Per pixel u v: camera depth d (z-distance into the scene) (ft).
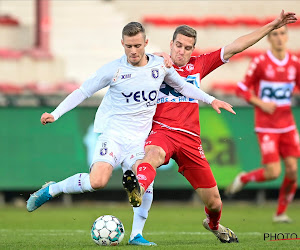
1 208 162.50
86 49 225.76
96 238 71.46
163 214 148.05
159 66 72.49
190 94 74.59
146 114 73.10
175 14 237.86
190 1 238.48
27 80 208.23
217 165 160.97
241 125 161.99
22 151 159.74
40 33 218.59
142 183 67.10
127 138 72.59
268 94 136.15
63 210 158.40
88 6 234.38
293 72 135.23
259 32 77.87
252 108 162.40
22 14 235.40
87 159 159.84
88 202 180.24
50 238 86.38
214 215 76.59
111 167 71.00
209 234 95.50
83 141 159.94
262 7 239.71
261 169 137.49
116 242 71.41
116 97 72.49
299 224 121.70
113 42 229.04
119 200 182.09
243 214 146.41
